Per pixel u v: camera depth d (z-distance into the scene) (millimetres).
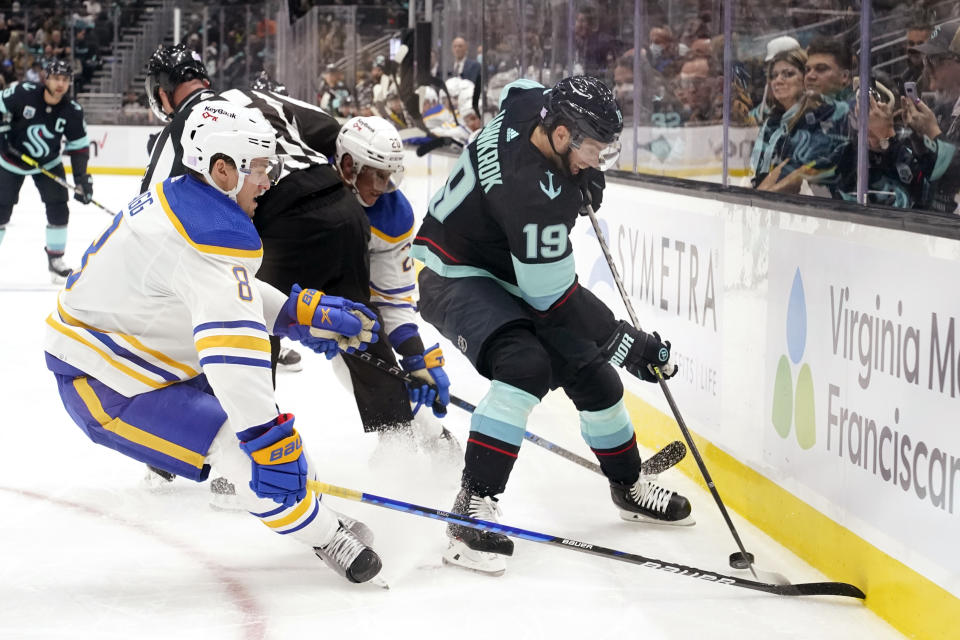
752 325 3119
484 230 2789
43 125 7234
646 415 3990
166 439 2512
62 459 3627
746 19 3432
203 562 2750
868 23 2715
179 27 15195
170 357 2531
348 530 2635
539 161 2592
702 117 3896
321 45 10930
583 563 2777
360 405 3299
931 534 2295
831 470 2701
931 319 2289
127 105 15391
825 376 2727
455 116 7074
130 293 2447
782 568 2805
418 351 3281
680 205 3625
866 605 2551
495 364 2723
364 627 2373
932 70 2754
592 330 2721
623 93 4578
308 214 3055
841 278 2643
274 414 2375
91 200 7477
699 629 2389
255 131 2375
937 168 2789
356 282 3180
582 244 4770
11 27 15258
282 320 2650
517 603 2518
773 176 3346
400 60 7793
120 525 3014
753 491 3131
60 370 2590
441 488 3342
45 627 2359
